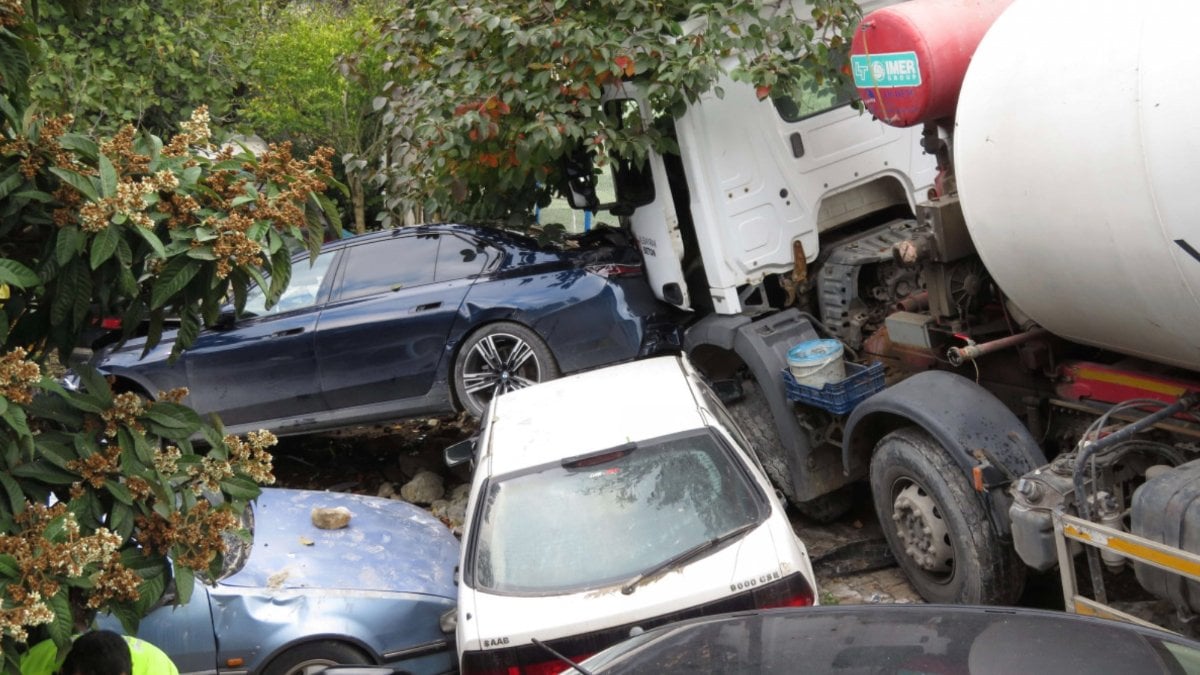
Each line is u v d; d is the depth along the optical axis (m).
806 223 7.79
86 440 3.79
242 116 13.67
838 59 7.68
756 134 7.62
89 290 3.72
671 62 7.27
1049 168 4.98
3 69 4.01
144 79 10.91
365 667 4.22
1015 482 5.51
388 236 9.40
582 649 4.93
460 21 7.93
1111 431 5.42
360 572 6.24
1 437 3.63
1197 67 4.37
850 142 7.88
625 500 5.51
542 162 8.17
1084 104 4.79
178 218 3.67
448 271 9.18
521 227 9.41
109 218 3.55
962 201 5.62
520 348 8.98
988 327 6.27
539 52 7.75
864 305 7.58
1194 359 4.98
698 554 5.15
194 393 9.34
